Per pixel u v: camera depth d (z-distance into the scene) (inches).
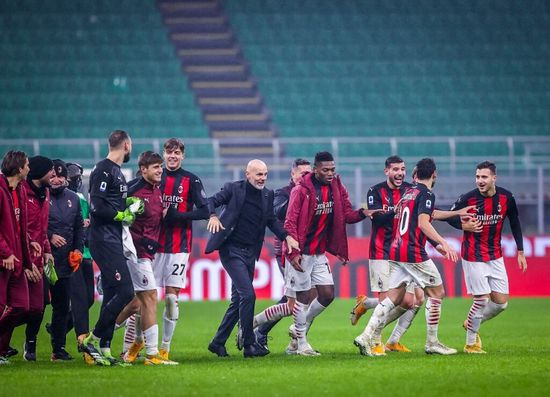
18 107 5103.3
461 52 5546.3
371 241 1784.0
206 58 5561.0
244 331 1604.3
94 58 5428.2
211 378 1256.8
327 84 5369.1
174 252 1594.5
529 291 3526.1
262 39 5654.5
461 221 1626.5
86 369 1389.0
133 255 1455.5
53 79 5270.7
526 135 5054.1
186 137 4965.6
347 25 5693.9
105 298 1518.2
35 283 1481.3
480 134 5044.3
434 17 5693.9
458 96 5300.2
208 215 1601.9
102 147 4726.9
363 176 4160.9
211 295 3464.6
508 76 5418.3
